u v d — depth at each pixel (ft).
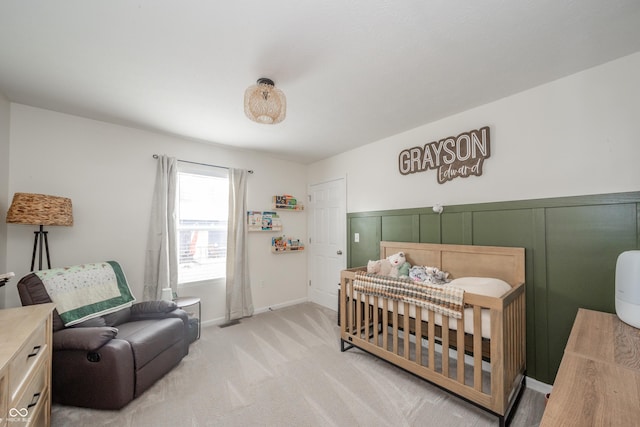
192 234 10.69
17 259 7.41
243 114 8.22
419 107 7.81
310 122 8.91
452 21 4.47
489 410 5.22
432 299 6.11
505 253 6.92
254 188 12.52
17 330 4.13
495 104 7.41
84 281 7.11
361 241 11.30
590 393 2.66
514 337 5.79
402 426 5.33
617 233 5.52
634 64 5.40
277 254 13.25
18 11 4.16
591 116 5.89
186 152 10.61
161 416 5.60
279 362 7.79
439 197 8.67
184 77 6.18
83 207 8.38
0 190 6.93
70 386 5.77
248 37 4.84
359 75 6.13
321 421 5.46
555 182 6.36
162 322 7.47
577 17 4.38
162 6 4.11
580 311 5.41
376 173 10.80
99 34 4.75
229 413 5.69
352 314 8.37
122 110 7.95
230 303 11.21
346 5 4.12
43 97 7.14
